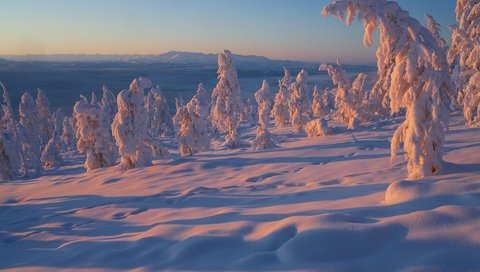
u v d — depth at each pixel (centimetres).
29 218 992
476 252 306
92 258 478
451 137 1518
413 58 709
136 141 1775
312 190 812
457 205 407
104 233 688
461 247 318
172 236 511
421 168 734
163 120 5647
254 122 5869
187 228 532
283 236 418
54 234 732
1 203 1403
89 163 2197
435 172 736
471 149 1032
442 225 361
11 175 2805
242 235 456
